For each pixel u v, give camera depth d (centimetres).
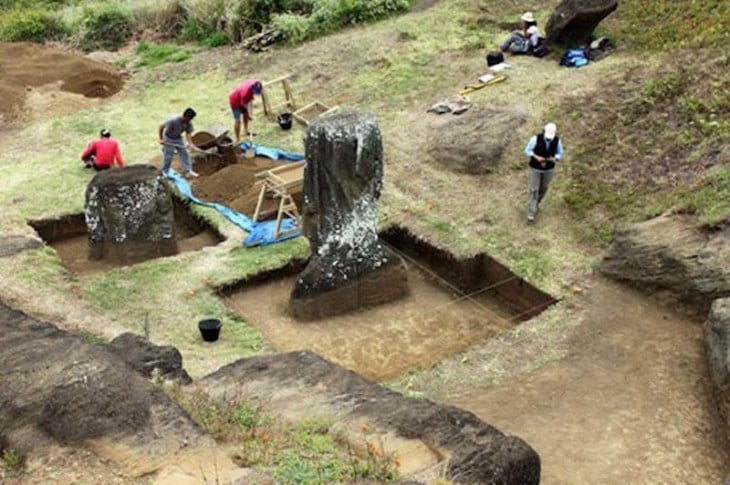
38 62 1931
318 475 577
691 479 848
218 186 1445
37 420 587
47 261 1238
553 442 893
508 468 601
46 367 645
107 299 1169
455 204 1379
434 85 1709
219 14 2086
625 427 917
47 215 1388
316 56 1903
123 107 1773
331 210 1150
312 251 1184
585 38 1728
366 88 1741
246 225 1345
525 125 1508
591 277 1191
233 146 1560
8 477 549
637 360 1027
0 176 1509
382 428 650
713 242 1101
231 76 1880
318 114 1681
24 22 2186
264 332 1159
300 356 830
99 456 560
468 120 1544
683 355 1030
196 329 1113
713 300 1067
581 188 1355
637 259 1145
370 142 1129
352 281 1195
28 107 1762
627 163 1373
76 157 1573
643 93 1486
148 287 1201
